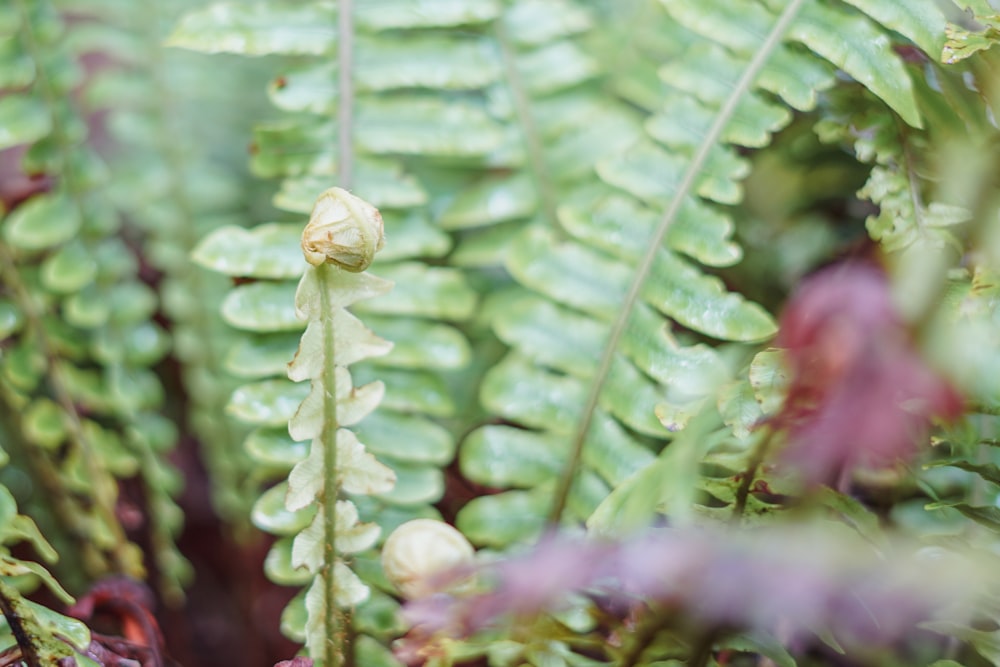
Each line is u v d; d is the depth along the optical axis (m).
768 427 0.26
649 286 0.33
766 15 0.33
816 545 0.25
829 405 0.26
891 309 0.26
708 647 0.27
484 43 0.38
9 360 0.35
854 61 0.31
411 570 0.28
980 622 0.29
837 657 0.30
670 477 0.27
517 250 0.34
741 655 0.31
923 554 0.28
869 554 0.25
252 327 0.33
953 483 0.31
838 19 0.32
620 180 0.33
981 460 0.30
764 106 0.33
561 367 0.33
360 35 0.35
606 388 0.33
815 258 0.36
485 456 0.33
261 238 0.34
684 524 0.27
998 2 0.33
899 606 0.24
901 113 0.31
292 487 0.28
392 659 0.32
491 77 0.36
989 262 0.30
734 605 0.25
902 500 0.31
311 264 0.27
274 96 0.35
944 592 0.24
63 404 0.35
